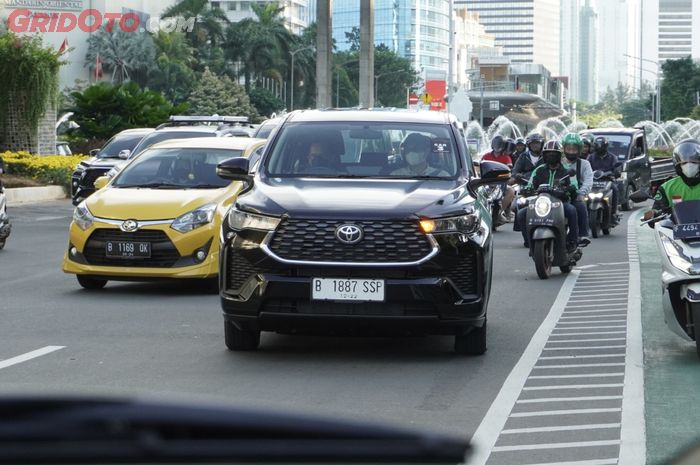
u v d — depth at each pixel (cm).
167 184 2169
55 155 6319
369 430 172
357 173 1490
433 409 1059
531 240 2370
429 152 1521
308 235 1310
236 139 2338
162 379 1205
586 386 1195
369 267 1295
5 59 6169
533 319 1752
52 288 2109
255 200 1361
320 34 7975
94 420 163
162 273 1991
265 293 1305
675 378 1250
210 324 1650
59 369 1266
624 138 5078
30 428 161
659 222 1424
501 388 1173
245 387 1162
